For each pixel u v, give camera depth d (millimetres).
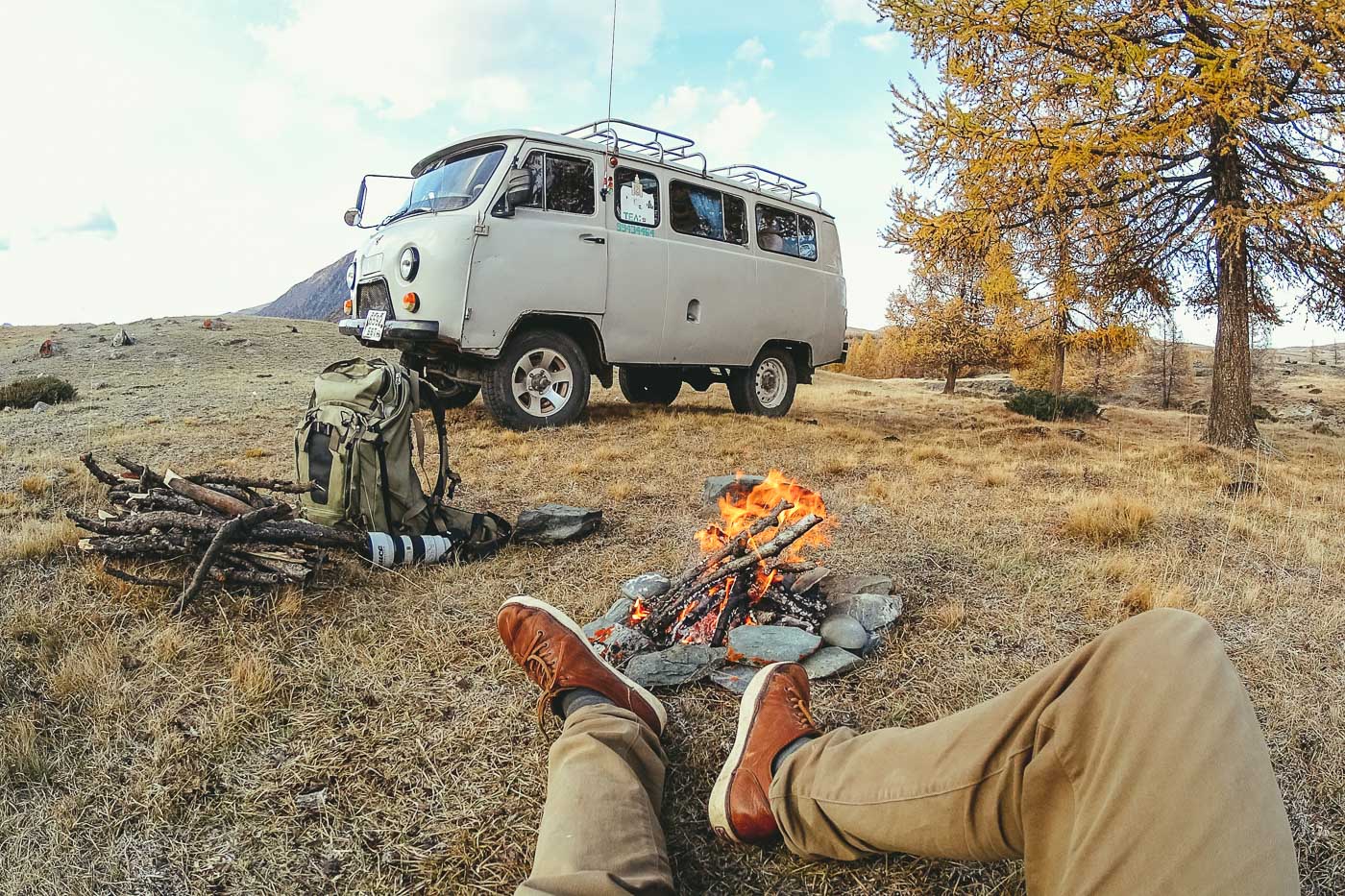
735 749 1945
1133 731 1115
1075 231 10375
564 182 7461
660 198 8203
